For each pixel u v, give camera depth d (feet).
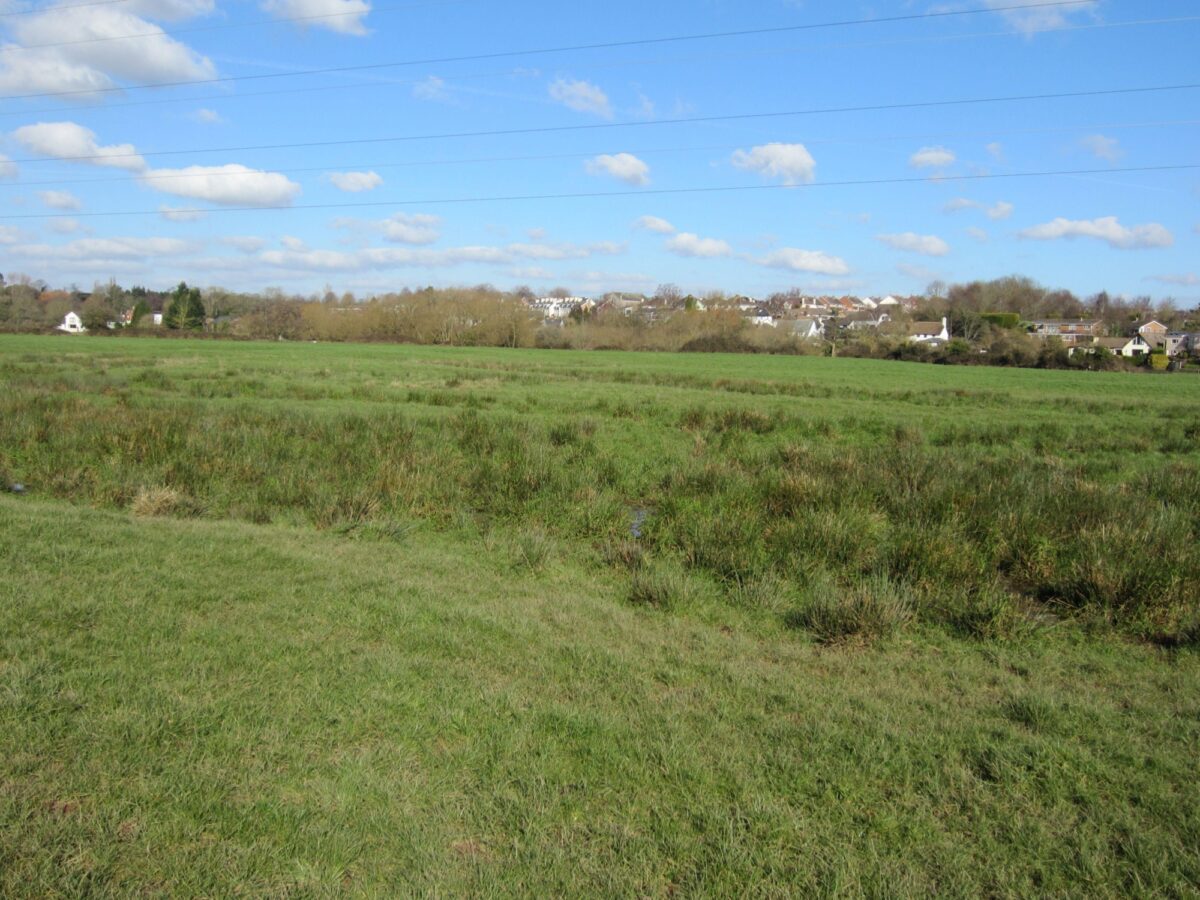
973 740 14.67
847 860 11.02
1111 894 10.64
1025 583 26.94
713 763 13.48
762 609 23.25
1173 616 22.39
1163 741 15.14
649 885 10.42
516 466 40.04
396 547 28.25
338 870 10.35
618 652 18.39
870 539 28.94
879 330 317.63
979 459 47.93
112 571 21.59
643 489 40.65
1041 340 242.78
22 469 39.93
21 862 10.02
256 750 12.96
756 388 110.93
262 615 19.08
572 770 13.05
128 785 11.76
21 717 13.38
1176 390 135.74
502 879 10.36
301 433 50.52
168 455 41.24
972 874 10.96
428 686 15.76
